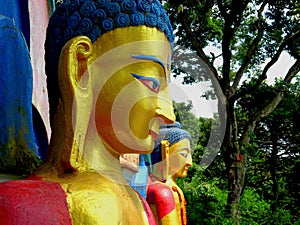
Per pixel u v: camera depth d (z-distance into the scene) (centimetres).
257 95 1089
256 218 956
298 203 1133
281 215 977
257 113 932
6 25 200
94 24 177
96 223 149
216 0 933
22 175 192
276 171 1234
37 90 246
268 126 1243
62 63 170
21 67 207
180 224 302
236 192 841
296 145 1239
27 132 206
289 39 877
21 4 234
